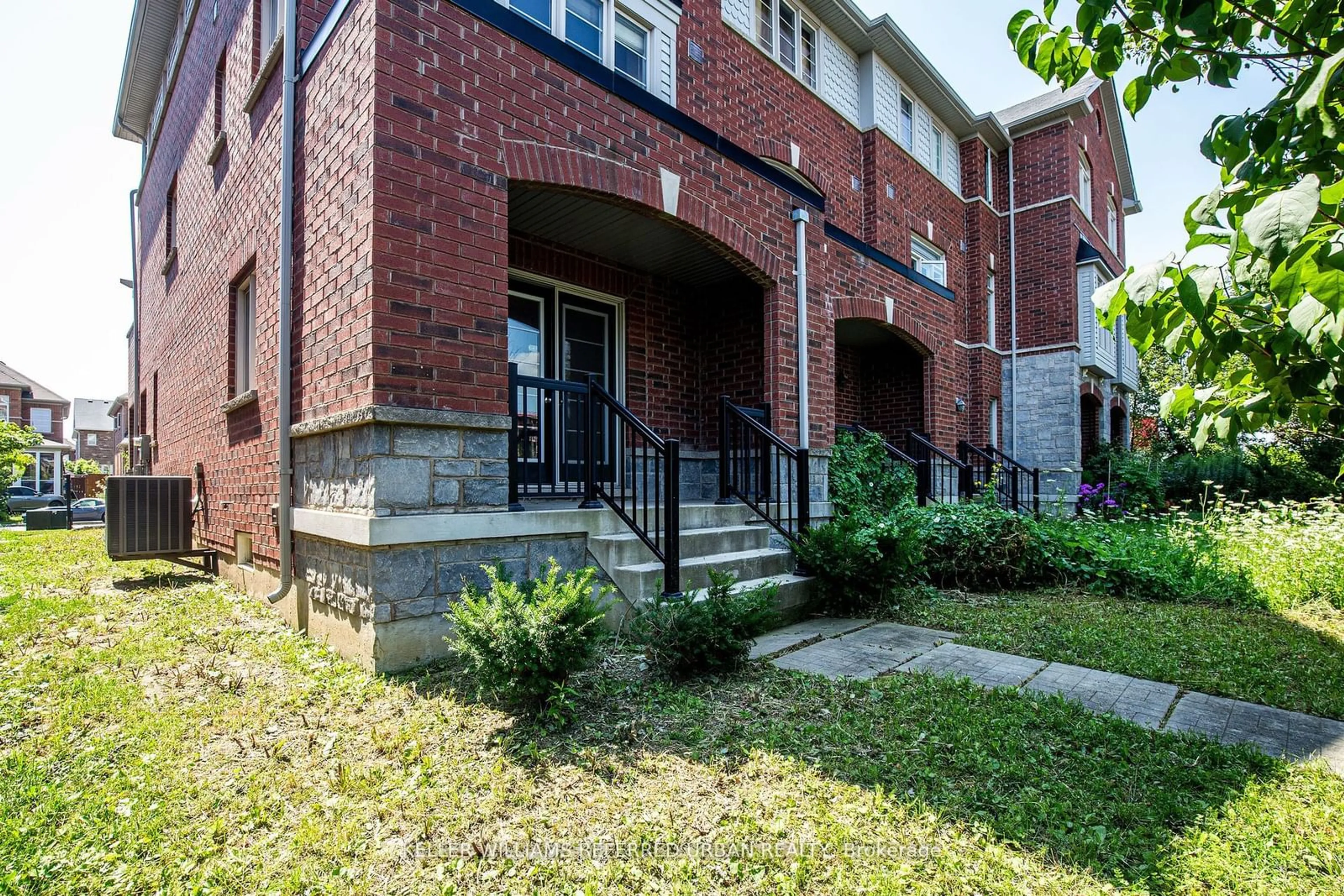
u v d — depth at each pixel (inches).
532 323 250.2
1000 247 570.6
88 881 76.8
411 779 98.9
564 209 211.0
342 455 156.4
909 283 345.7
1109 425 630.5
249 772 101.8
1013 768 100.6
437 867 79.9
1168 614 213.6
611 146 193.2
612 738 111.7
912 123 481.7
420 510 146.9
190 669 145.6
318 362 168.9
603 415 205.5
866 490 301.9
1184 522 360.5
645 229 229.0
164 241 396.8
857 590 207.2
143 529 260.4
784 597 195.9
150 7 362.6
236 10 251.6
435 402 150.2
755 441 257.3
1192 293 57.3
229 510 246.4
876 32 421.1
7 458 870.4
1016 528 263.0
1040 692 135.6
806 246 266.4
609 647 159.2
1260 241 48.9
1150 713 126.2
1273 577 244.2
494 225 164.1
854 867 78.1
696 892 74.6
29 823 87.3
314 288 172.1
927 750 106.5
